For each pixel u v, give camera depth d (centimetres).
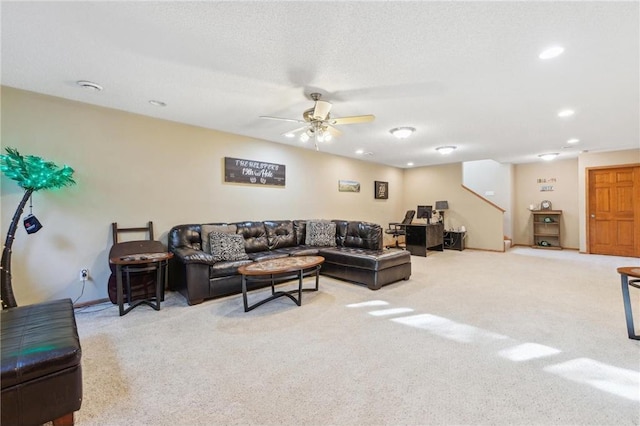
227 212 462
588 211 670
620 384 182
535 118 383
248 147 488
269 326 272
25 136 300
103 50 221
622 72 252
